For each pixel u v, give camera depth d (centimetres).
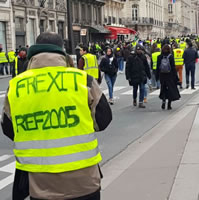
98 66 1374
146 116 1195
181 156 696
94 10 6006
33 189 316
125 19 8350
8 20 3797
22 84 328
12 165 747
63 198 314
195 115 1105
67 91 321
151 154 732
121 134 964
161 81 1282
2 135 1012
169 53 1276
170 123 1057
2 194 599
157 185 561
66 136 316
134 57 1349
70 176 314
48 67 329
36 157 316
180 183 555
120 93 1753
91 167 321
